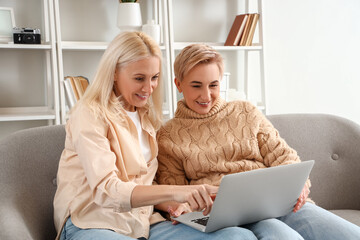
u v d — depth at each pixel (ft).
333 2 11.32
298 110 11.30
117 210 4.13
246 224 4.61
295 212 4.88
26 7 8.57
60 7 8.84
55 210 4.65
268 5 10.73
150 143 5.16
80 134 4.32
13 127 8.77
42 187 5.13
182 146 5.45
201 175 5.43
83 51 9.09
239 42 9.47
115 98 4.67
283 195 4.33
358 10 11.55
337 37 11.44
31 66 8.77
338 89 11.59
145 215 4.68
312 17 11.17
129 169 4.61
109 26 9.23
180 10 9.96
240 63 10.61
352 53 11.63
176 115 5.78
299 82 11.22
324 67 11.40
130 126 4.80
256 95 10.83
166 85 8.63
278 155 5.45
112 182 4.14
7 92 8.65
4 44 7.59
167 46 8.61
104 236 4.08
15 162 5.01
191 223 4.37
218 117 5.62
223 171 5.38
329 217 4.70
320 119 6.48
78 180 4.53
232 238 3.93
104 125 4.49
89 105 4.46
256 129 5.58
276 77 11.01
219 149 5.45
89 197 4.44
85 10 9.03
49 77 8.66
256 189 3.99
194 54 5.33
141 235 4.43
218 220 4.02
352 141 6.29
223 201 3.84
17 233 4.16
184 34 10.03
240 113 5.72
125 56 4.54
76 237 4.26
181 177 5.47
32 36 7.88
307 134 6.32
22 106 8.77
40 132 5.30
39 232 4.78
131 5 8.46
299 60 11.17
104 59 4.64
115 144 4.51
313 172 6.22
